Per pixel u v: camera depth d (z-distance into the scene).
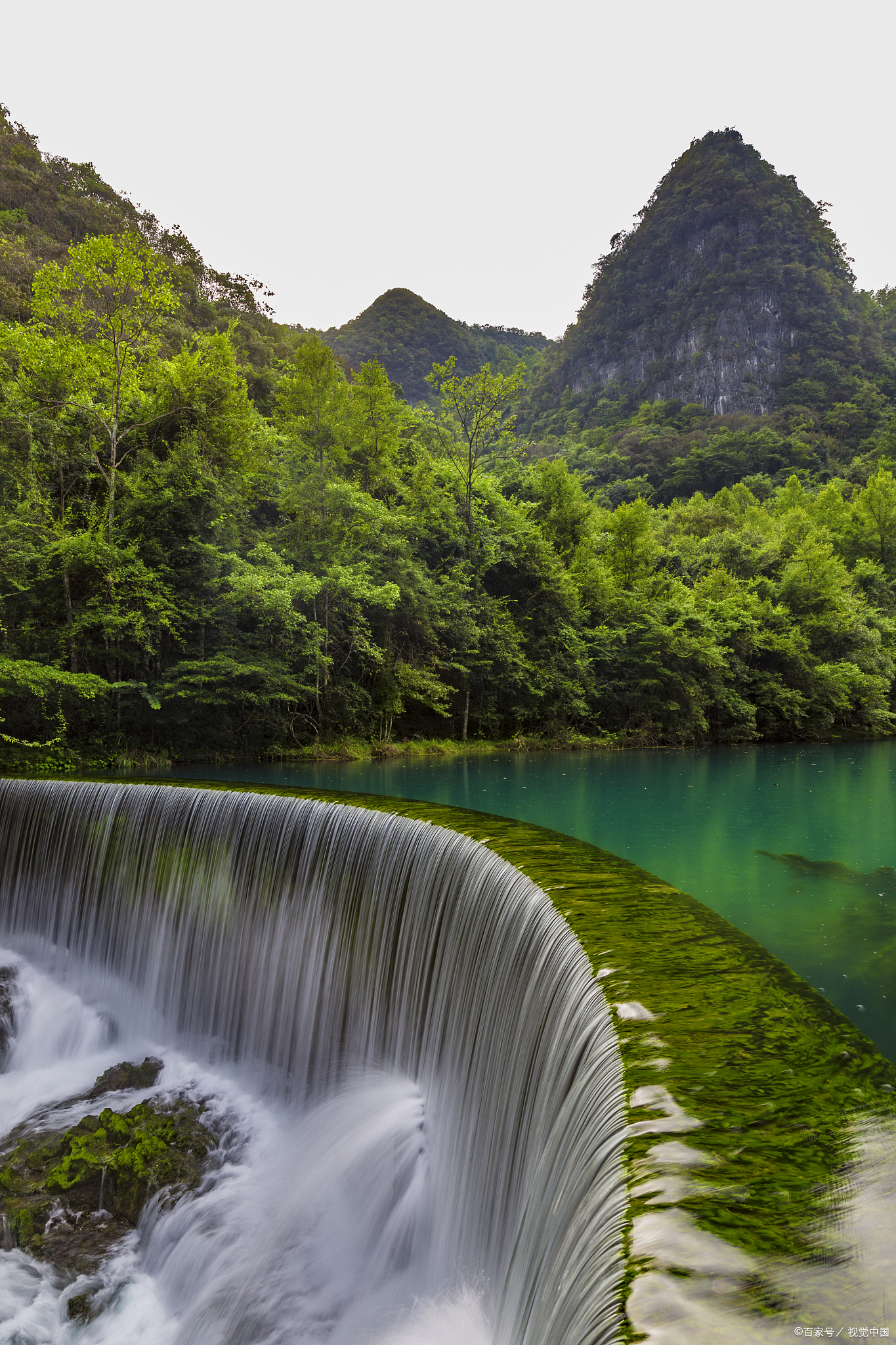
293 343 65.25
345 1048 7.06
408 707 27.08
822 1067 2.53
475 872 5.84
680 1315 1.38
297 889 8.02
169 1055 8.30
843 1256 1.56
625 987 3.24
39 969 9.91
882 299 193.88
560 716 29.69
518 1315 3.02
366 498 25.27
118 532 19.17
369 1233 5.46
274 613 20.12
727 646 35.03
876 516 56.47
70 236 53.28
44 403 20.17
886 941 6.34
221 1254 5.37
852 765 21.38
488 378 30.38
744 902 7.61
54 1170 6.24
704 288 163.75
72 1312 5.18
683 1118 2.19
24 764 17.30
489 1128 4.48
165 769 18.38
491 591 30.59
